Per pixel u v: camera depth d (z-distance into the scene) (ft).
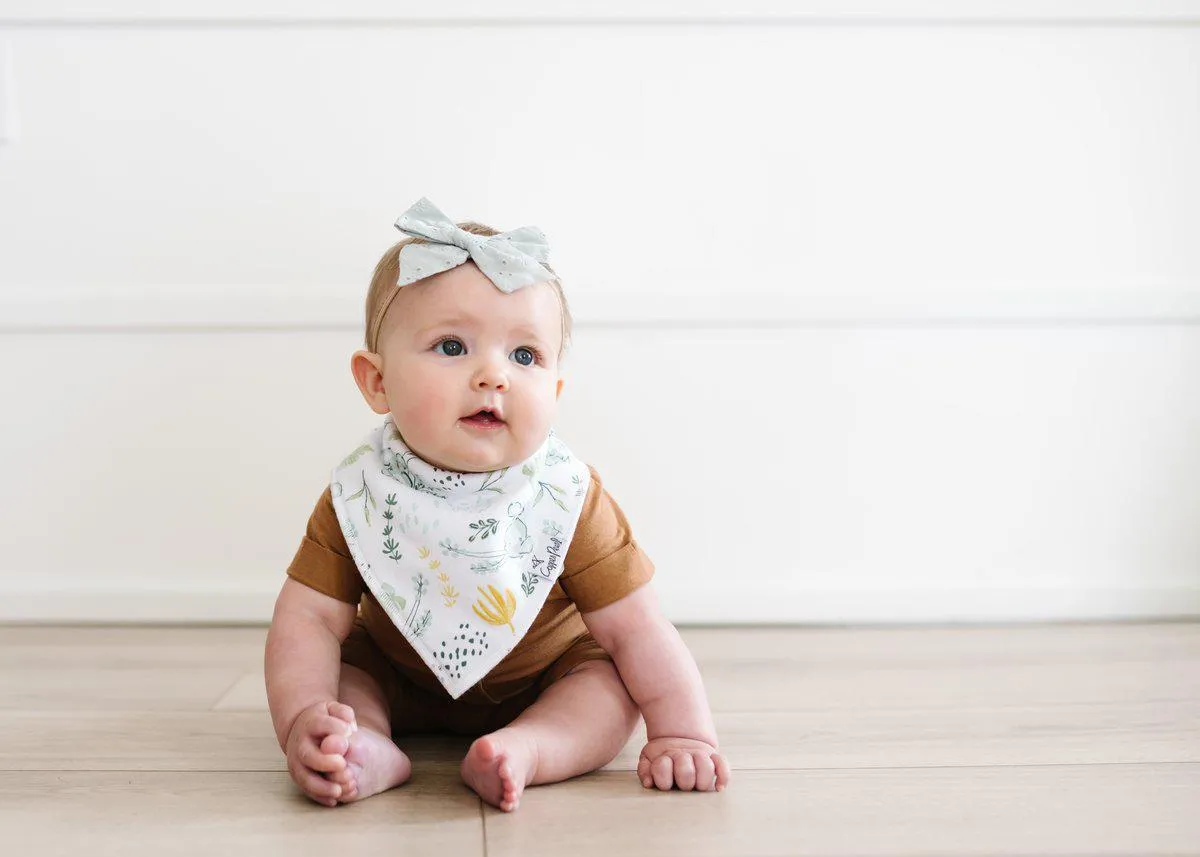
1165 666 4.48
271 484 5.16
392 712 3.53
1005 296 5.20
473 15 5.01
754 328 5.19
